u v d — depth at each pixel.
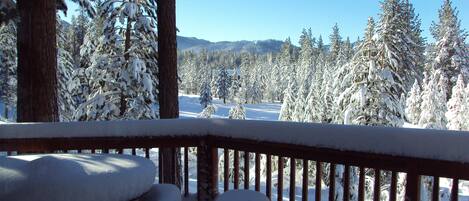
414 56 20.80
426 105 22.06
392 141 2.45
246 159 3.41
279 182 3.25
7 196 2.31
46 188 2.31
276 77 89.00
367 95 14.58
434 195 2.38
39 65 5.41
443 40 33.06
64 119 18.44
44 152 3.98
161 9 7.36
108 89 13.02
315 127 2.80
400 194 10.30
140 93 12.77
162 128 3.49
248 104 81.12
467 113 25.53
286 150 3.02
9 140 3.57
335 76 16.91
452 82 32.41
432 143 2.31
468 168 2.22
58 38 18.92
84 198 2.38
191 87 97.62
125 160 2.93
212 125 3.45
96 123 3.55
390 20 15.31
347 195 2.80
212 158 3.50
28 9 5.39
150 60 13.12
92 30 14.64
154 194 2.85
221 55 146.25
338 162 2.76
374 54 15.19
